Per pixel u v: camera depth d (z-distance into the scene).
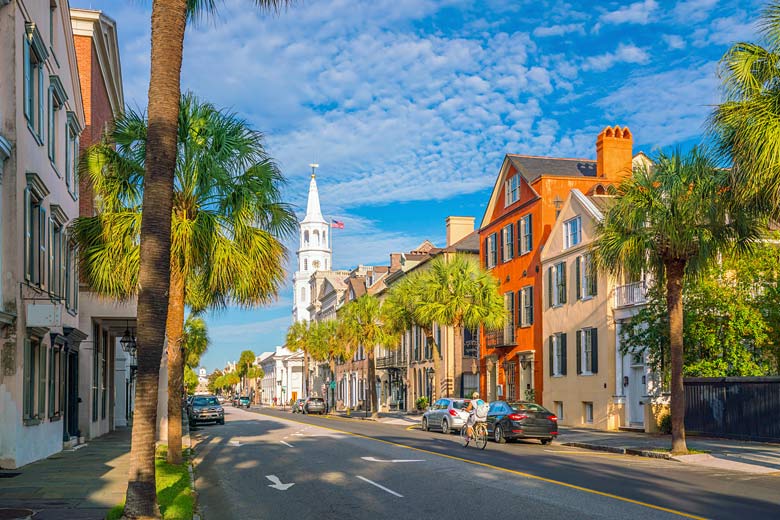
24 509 10.91
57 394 21.48
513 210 42.41
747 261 25.23
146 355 9.31
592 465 17.89
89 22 29.86
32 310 16.70
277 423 43.34
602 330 32.28
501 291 43.62
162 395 28.19
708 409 25.48
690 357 26.80
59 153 22.05
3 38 16.30
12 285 16.12
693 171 19.70
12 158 16.20
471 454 20.97
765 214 16.39
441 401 33.53
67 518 10.16
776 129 14.00
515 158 42.84
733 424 24.33
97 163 16.64
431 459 19.36
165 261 9.58
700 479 15.06
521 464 18.02
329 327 68.06
